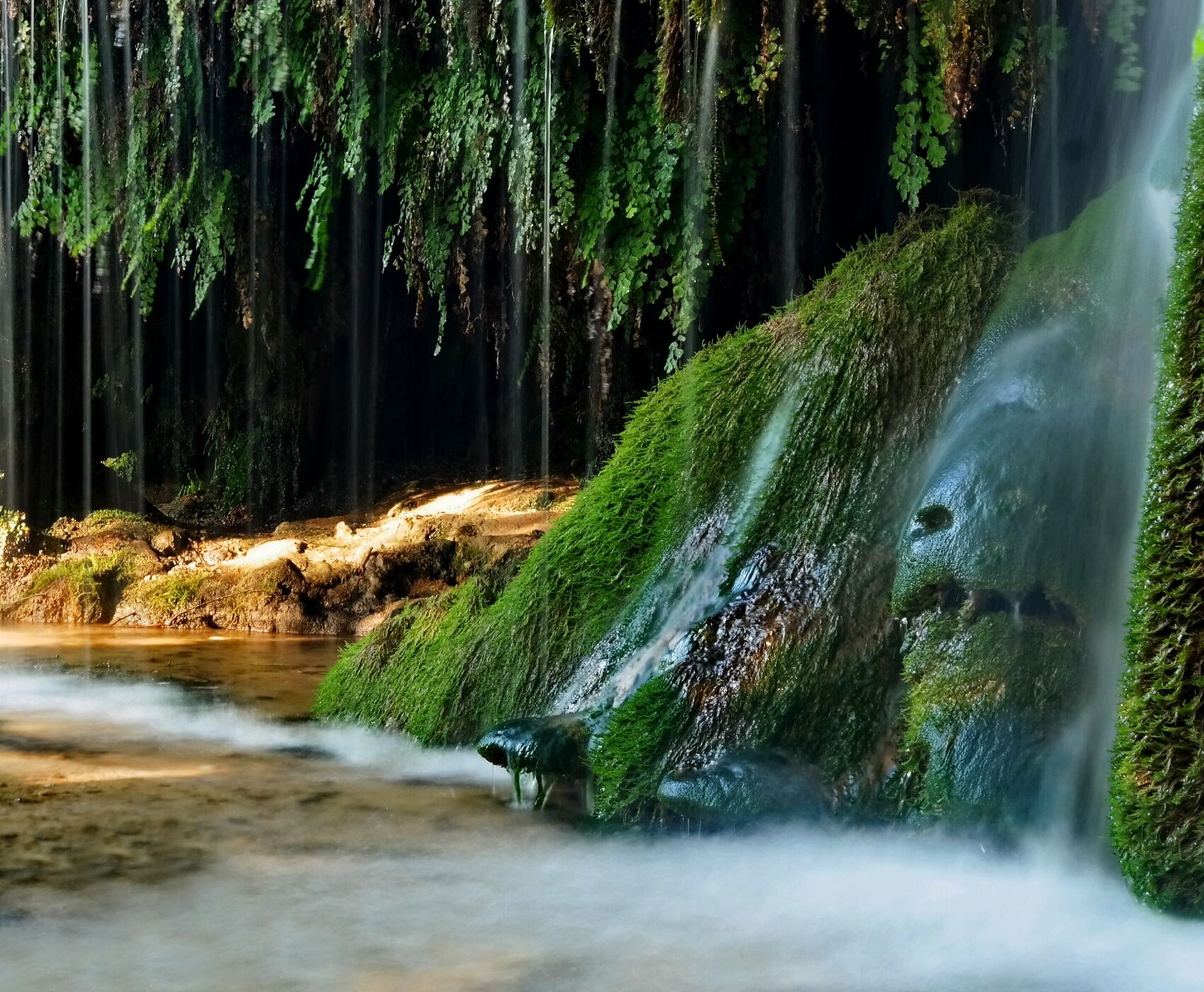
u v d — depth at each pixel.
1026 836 3.45
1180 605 2.94
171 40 12.56
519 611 5.55
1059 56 6.76
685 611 4.79
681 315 8.42
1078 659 3.54
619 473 5.64
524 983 2.83
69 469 15.73
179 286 17.73
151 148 13.12
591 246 9.00
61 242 13.99
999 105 7.63
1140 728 2.99
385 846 3.97
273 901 3.40
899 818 3.79
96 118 13.16
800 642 4.25
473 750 5.39
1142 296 3.86
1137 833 2.98
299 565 11.01
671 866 3.77
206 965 2.91
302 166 16.23
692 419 5.36
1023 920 3.24
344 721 6.14
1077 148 6.88
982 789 3.50
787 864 3.77
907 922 3.25
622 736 4.41
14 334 15.05
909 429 4.53
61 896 3.39
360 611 10.33
